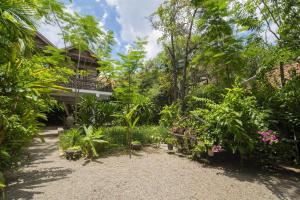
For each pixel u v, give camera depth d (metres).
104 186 3.33
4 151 3.29
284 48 4.92
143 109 9.23
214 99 6.72
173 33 11.59
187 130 5.36
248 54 6.18
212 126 4.65
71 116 10.85
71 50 14.48
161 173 4.00
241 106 4.36
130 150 5.64
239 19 6.45
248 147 4.29
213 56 6.77
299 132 4.47
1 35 3.11
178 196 3.04
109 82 14.75
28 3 3.41
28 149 6.12
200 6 8.97
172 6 11.32
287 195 3.18
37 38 12.15
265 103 4.76
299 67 5.34
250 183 3.61
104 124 8.08
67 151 5.04
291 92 4.53
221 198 3.02
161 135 6.71
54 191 3.12
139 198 2.94
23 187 3.26
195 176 3.88
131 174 3.93
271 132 4.19
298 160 4.45
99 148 5.61
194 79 14.61
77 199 2.87
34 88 3.50
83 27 10.00
